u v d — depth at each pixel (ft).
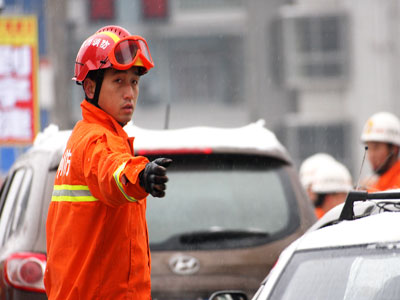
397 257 28.84
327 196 79.46
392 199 32.73
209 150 48.39
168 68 355.97
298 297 29.01
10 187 53.83
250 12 324.19
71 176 32.27
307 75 319.68
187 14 354.13
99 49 33.63
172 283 45.83
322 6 319.47
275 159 50.06
